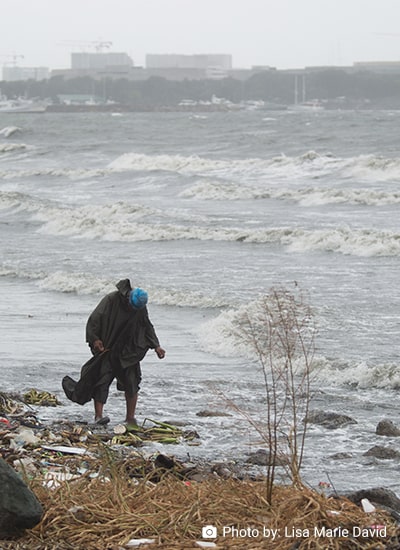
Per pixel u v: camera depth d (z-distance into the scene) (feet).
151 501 55.42
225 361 132.46
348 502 54.90
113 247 262.26
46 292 196.95
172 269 216.54
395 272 204.95
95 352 90.33
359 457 83.10
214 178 426.92
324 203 337.72
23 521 51.55
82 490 57.88
